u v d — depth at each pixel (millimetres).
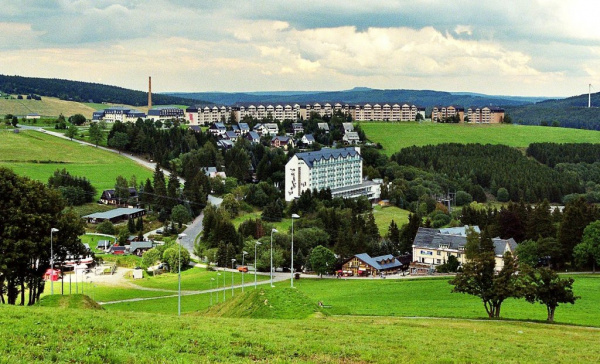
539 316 124188
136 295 179125
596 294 151625
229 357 56781
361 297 159250
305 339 67062
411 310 130375
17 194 111375
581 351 74250
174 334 62969
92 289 186500
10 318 62906
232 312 96938
